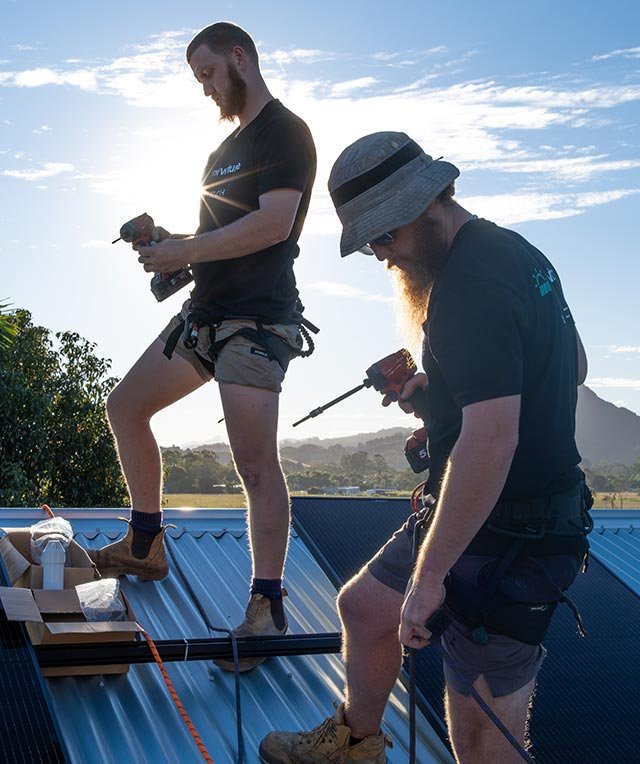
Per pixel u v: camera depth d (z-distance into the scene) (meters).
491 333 2.25
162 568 3.71
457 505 2.21
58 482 19.84
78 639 2.95
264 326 3.22
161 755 2.83
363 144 2.46
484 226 2.41
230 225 3.15
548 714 3.48
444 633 2.49
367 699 2.78
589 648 3.96
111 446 20.02
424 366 2.60
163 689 3.12
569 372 2.48
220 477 115.50
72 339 19.94
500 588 2.40
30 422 18.69
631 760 3.35
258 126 3.23
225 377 3.20
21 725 2.52
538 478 2.40
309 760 2.82
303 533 4.34
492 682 2.44
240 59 3.25
